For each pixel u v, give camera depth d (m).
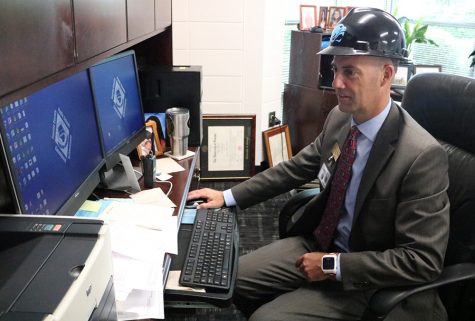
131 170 1.46
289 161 1.81
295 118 3.71
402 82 3.11
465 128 1.40
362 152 1.46
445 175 1.32
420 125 1.50
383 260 1.27
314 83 3.46
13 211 0.87
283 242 1.70
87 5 0.93
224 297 1.15
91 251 0.69
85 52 0.93
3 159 0.84
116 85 1.53
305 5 3.67
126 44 1.28
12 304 0.57
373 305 1.20
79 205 1.17
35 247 0.70
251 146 3.27
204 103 3.27
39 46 0.72
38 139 0.99
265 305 1.43
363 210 1.40
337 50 1.36
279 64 3.54
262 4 3.07
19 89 0.67
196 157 1.92
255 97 3.30
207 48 3.14
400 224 1.31
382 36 1.33
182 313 2.03
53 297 0.59
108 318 0.73
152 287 0.97
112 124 1.48
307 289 1.46
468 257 1.33
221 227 1.46
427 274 1.23
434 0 4.05
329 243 1.56
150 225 1.18
